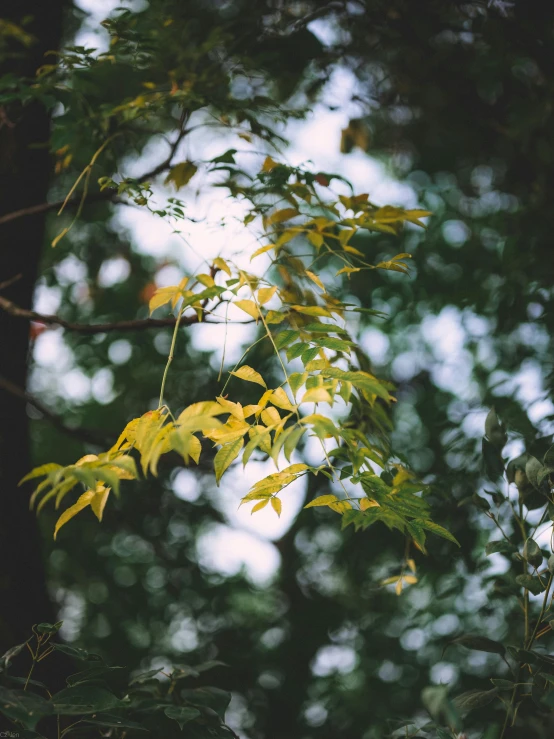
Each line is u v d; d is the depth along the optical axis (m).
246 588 7.98
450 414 4.41
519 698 1.92
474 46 3.50
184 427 1.26
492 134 3.73
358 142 3.47
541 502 1.97
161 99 2.43
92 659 1.79
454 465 3.37
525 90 3.46
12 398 3.01
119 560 7.82
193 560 7.64
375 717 6.25
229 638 7.36
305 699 7.00
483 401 3.56
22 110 3.05
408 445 5.91
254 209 2.18
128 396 7.54
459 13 3.43
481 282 4.76
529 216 3.64
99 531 7.34
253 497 1.58
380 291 6.22
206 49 2.59
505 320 3.89
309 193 2.21
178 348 7.14
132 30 2.62
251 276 1.80
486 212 5.14
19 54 2.90
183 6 3.27
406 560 2.44
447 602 5.26
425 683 6.20
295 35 3.19
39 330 4.36
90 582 7.75
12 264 3.06
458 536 2.83
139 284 6.93
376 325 6.71
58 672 2.66
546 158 3.48
